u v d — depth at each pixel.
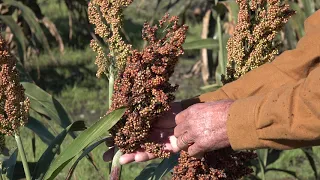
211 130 1.61
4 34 4.90
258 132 1.54
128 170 4.39
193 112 1.64
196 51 8.10
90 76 6.99
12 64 1.85
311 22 1.86
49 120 2.49
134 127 1.72
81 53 7.92
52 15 9.61
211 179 1.87
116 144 1.79
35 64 7.19
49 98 2.46
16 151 2.17
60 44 5.80
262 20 1.89
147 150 1.79
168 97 1.72
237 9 3.26
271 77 1.82
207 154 1.87
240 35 1.92
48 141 2.45
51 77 6.92
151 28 1.70
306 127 1.46
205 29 5.57
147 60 1.66
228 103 1.63
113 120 1.69
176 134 1.70
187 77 7.17
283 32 5.25
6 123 1.88
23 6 4.40
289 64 1.80
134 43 7.94
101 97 6.36
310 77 1.45
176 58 1.70
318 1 4.69
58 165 1.73
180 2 4.48
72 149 1.72
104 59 1.85
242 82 1.85
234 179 1.92
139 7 8.12
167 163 2.09
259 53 1.91
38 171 2.03
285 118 1.48
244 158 1.90
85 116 5.85
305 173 4.54
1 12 4.96
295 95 1.49
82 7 4.82
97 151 4.52
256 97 1.58
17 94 1.87
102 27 1.83
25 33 5.29
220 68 3.41
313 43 1.77
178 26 1.70
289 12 1.91
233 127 1.57
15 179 2.18
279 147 1.55
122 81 1.71
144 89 1.68
